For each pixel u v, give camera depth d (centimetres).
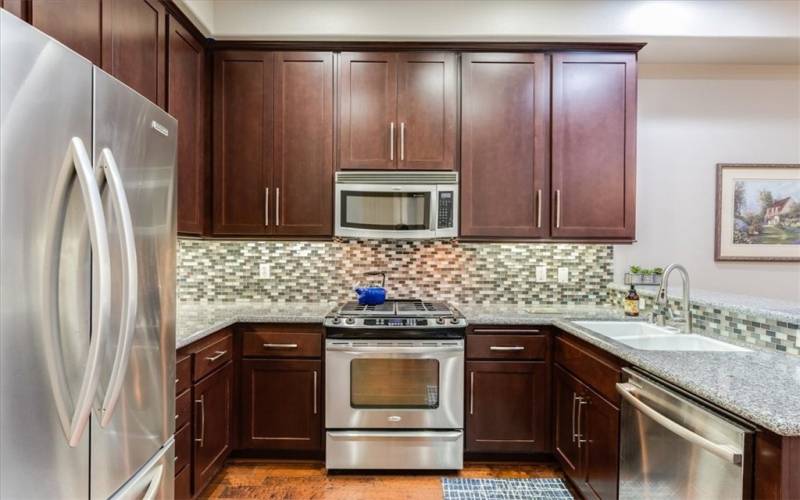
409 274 295
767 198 292
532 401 245
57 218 94
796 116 292
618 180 264
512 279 294
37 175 90
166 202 140
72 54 99
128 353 107
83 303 99
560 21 254
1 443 84
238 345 244
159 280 135
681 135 294
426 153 263
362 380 238
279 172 264
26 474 88
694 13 251
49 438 93
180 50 229
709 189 294
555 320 239
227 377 234
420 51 264
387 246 296
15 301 86
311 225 264
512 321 244
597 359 190
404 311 249
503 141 264
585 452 201
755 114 293
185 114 235
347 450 236
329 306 280
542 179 264
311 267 295
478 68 264
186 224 237
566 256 292
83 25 152
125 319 106
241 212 264
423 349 235
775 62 287
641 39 255
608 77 264
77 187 99
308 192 264
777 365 144
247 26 255
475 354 245
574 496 219
